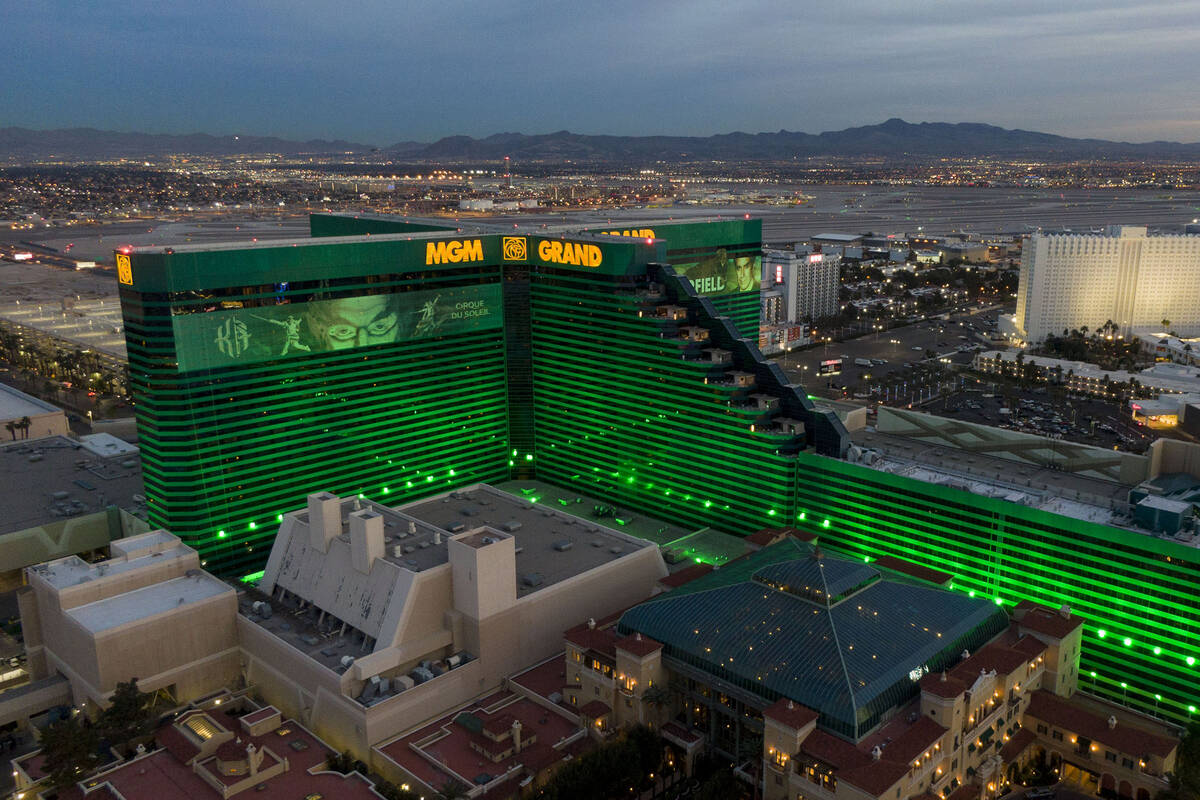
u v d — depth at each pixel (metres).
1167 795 128.38
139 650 160.50
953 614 154.75
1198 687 153.00
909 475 189.88
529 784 135.38
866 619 146.88
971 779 136.38
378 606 160.38
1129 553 157.00
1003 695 142.50
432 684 153.12
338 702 149.12
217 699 167.50
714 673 145.75
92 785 140.12
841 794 120.12
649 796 144.12
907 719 133.25
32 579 175.25
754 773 139.38
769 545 179.00
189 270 192.12
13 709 163.12
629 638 151.50
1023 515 169.38
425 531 178.75
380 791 138.62
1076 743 143.75
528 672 166.75
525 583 172.75
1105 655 163.25
